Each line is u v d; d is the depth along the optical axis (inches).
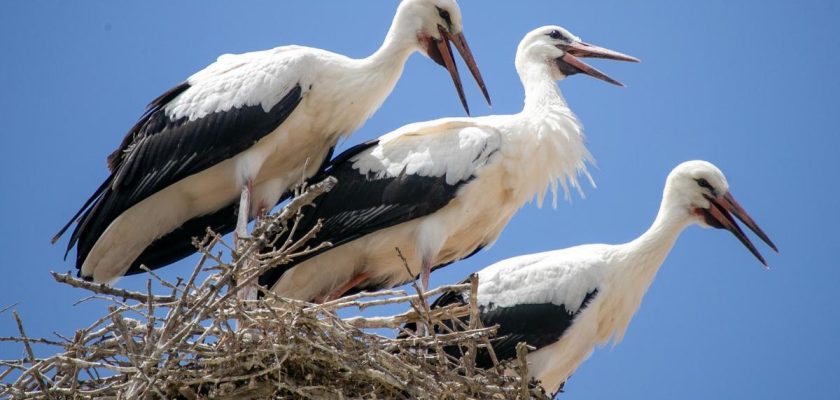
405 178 573.6
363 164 582.2
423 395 469.1
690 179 631.8
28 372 450.9
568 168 594.6
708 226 636.1
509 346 571.8
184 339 449.1
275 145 568.7
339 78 576.4
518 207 597.3
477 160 575.8
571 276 583.5
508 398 482.9
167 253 586.6
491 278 582.6
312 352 461.7
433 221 574.2
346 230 573.3
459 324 531.2
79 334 463.8
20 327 456.8
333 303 477.1
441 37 605.9
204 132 561.6
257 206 578.9
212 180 570.3
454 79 606.2
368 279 594.9
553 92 614.2
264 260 490.0
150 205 568.4
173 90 580.1
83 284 466.3
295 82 567.5
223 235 592.4
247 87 564.4
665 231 620.1
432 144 581.0
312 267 577.6
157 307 493.0
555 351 580.4
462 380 474.9
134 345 462.9
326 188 443.2
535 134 589.3
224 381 461.7
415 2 602.9
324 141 583.2
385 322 489.4
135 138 576.4
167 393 460.1
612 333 601.9
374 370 464.4
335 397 465.1
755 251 629.6
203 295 461.7
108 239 566.6
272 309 456.4
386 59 591.5
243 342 460.1
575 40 645.3
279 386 459.5
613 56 637.9
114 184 563.5
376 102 588.4
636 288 600.4
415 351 485.4
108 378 466.0
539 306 576.4
